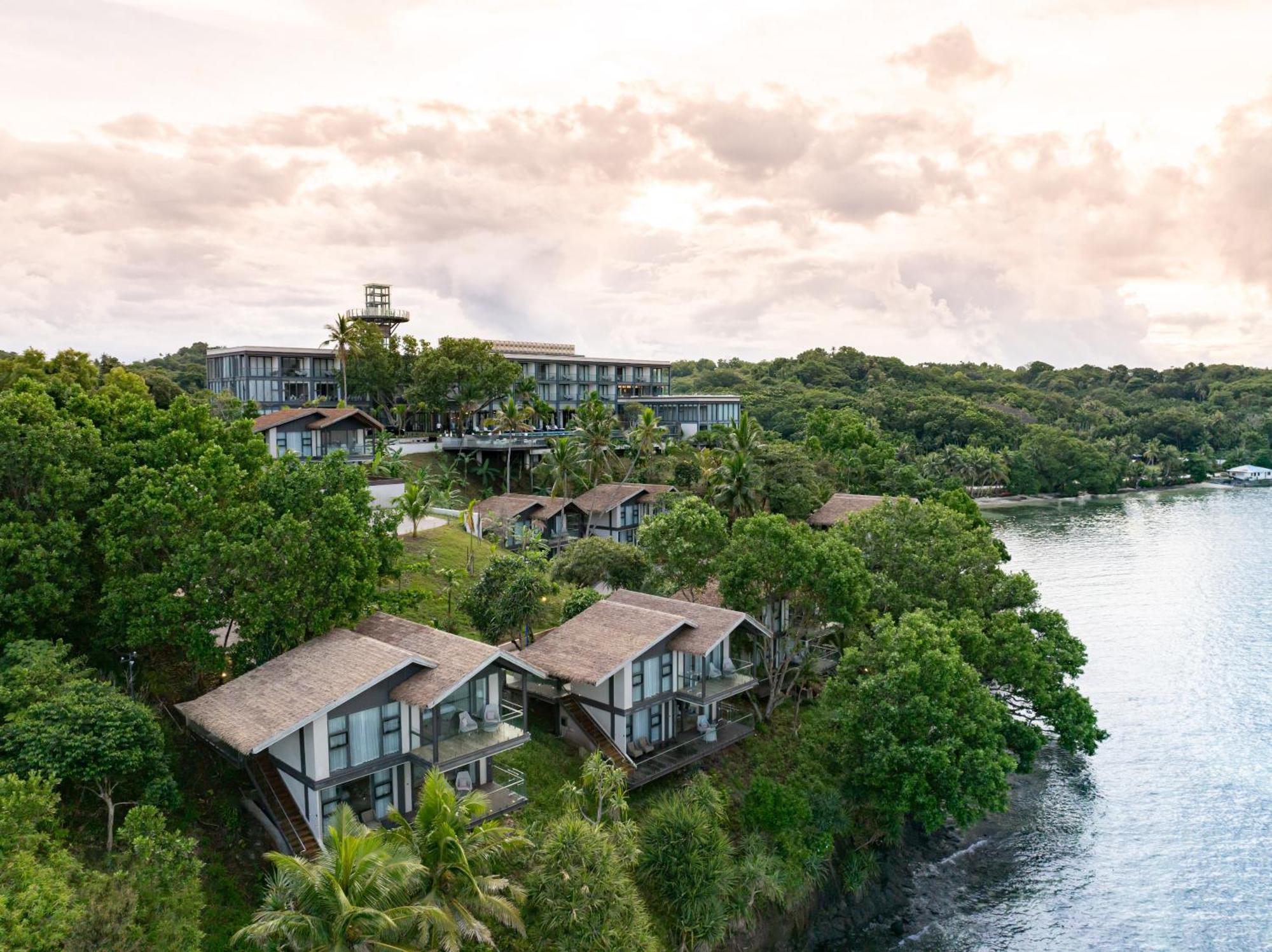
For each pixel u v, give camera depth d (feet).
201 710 107.34
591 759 115.55
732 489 242.37
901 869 150.20
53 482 116.16
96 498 122.62
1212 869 151.23
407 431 369.09
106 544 115.03
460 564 205.87
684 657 146.51
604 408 319.27
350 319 364.79
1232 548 400.47
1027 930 136.67
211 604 115.55
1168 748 193.26
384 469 253.44
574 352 510.17
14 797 75.10
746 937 124.26
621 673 134.82
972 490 587.27
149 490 118.73
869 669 147.74
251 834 105.91
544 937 96.68
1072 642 171.42
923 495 371.35
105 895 71.41
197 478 123.75
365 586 128.16
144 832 83.76
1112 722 206.28
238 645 122.11
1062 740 163.12
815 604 159.12
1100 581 333.01
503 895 97.60
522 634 155.53
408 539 218.38
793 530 160.86
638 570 188.85
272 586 118.01
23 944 61.36
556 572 198.49
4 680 95.50
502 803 114.62
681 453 344.69
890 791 136.05
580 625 143.54
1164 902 142.61
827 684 150.92
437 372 327.06
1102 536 434.71
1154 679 231.09
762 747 155.63
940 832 160.66
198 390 319.27
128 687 116.78
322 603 124.26
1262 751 191.31
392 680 108.88
